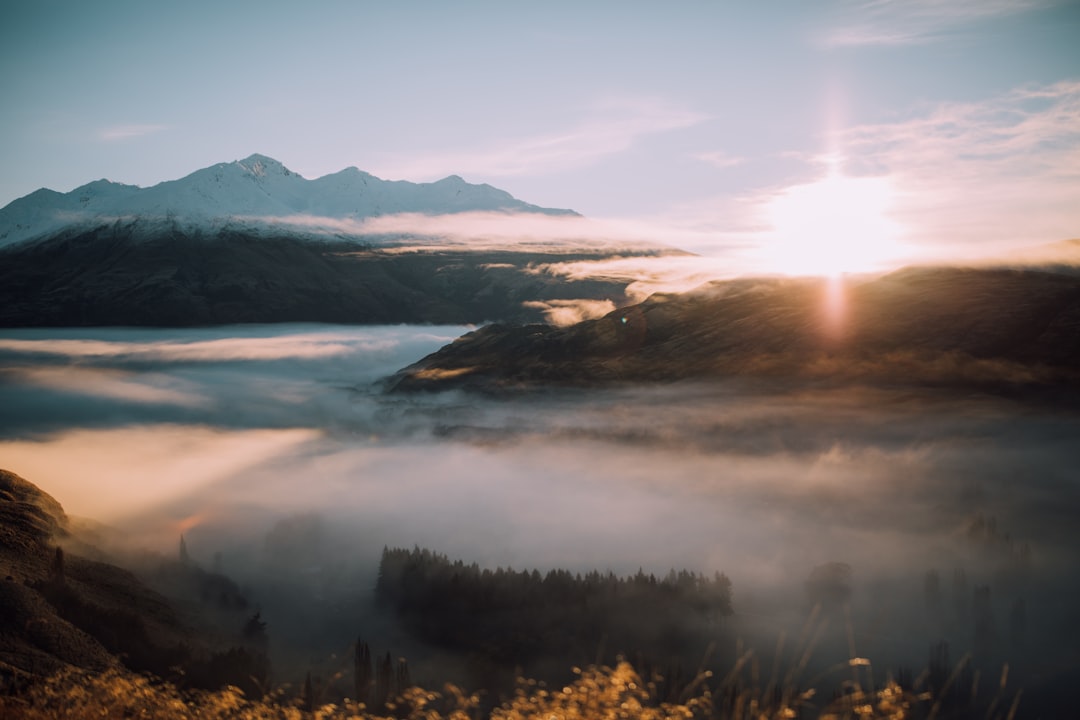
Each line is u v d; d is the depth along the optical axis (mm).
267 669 87500
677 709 13008
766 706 12469
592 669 14125
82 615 99938
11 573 108062
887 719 12250
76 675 19938
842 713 12281
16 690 19875
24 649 69250
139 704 18672
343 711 16750
